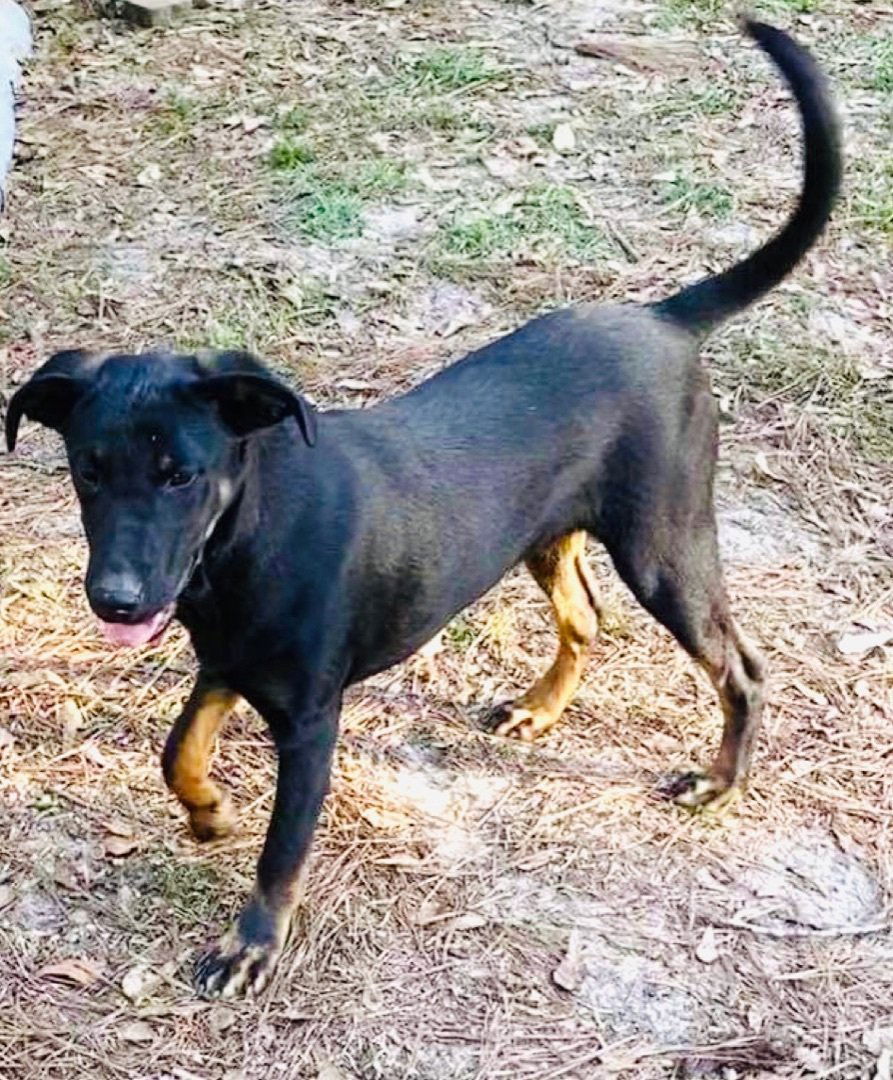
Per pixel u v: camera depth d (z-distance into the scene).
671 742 1.93
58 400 1.45
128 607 1.36
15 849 1.75
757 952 1.69
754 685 1.80
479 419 1.66
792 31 3.59
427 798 1.84
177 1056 1.57
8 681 1.95
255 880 1.69
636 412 1.70
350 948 1.67
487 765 1.89
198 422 1.40
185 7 3.52
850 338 2.62
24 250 2.76
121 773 1.85
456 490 1.62
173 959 1.66
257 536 1.48
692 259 2.80
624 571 1.77
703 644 1.78
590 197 2.95
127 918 1.69
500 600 2.12
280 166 3.00
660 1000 1.64
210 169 3.00
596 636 1.93
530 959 1.67
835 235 2.86
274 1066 1.56
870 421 2.45
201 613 1.52
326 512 1.53
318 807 1.61
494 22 3.58
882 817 1.84
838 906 1.74
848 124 3.22
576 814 1.83
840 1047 1.60
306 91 3.26
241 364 1.45
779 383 2.51
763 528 2.26
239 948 1.63
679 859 1.79
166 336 2.56
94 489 1.41
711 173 3.04
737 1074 1.57
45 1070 1.55
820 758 1.91
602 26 3.57
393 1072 1.56
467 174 3.01
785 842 1.81
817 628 2.09
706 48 3.49
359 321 2.62
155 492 1.39
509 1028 1.60
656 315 1.76
